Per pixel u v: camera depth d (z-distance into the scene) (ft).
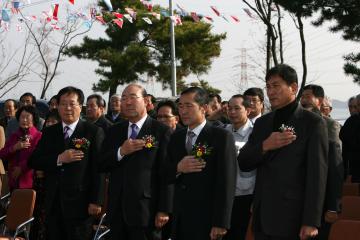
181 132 20.98
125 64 94.58
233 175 19.92
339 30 65.87
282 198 17.42
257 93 26.81
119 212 22.39
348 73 65.57
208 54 101.81
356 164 33.04
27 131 31.83
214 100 35.83
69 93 25.04
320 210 17.01
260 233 17.97
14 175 31.17
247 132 25.79
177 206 20.27
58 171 24.43
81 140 24.31
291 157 17.47
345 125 33.40
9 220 25.84
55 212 24.44
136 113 22.79
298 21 75.82
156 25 95.30
